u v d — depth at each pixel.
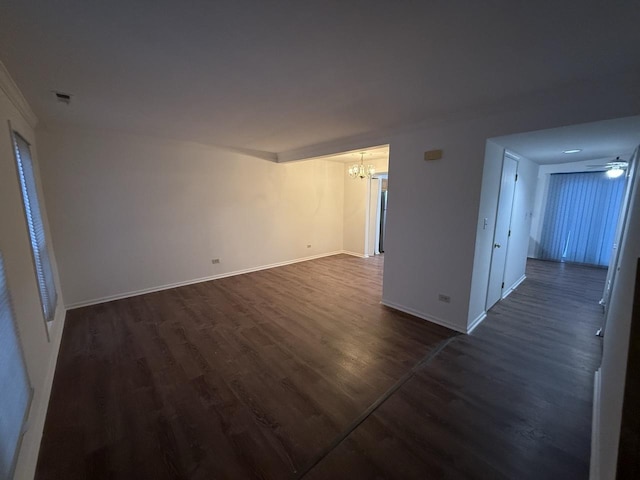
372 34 1.40
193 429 1.75
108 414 1.87
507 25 1.31
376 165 6.53
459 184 2.85
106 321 3.26
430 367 2.40
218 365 2.42
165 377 2.26
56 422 1.80
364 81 1.97
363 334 2.98
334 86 2.07
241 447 1.62
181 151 4.34
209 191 4.71
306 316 3.43
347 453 1.58
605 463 1.21
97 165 3.64
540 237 6.79
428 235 3.18
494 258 3.43
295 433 1.72
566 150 3.20
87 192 3.60
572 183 6.26
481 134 2.64
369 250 6.86
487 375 2.29
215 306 3.73
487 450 1.60
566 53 1.57
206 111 2.71
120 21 1.30
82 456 1.56
